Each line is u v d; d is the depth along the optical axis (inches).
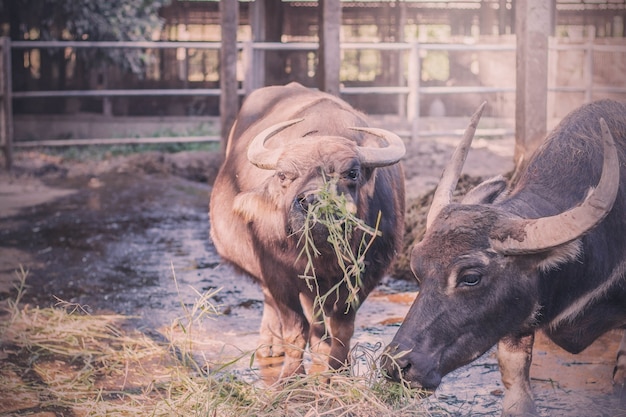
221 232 213.9
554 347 213.3
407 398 155.5
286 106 219.6
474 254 147.1
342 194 159.8
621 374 187.0
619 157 173.0
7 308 247.8
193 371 201.3
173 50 815.7
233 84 403.2
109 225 374.0
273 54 780.6
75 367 203.6
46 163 530.6
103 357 205.8
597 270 160.7
